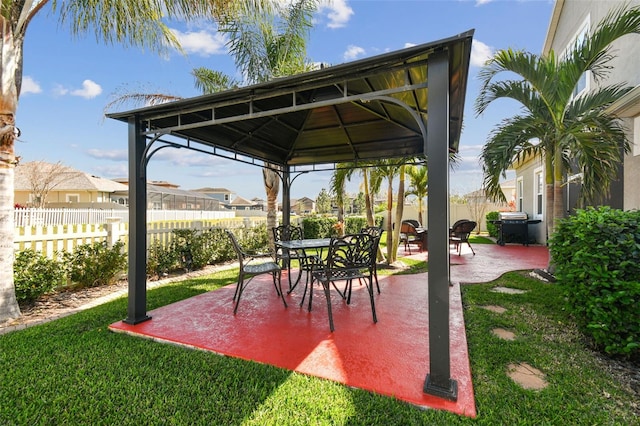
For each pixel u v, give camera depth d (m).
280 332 3.07
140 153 3.42
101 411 1.92
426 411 1.90
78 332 3.16
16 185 20.20
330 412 1.89
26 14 3.68
